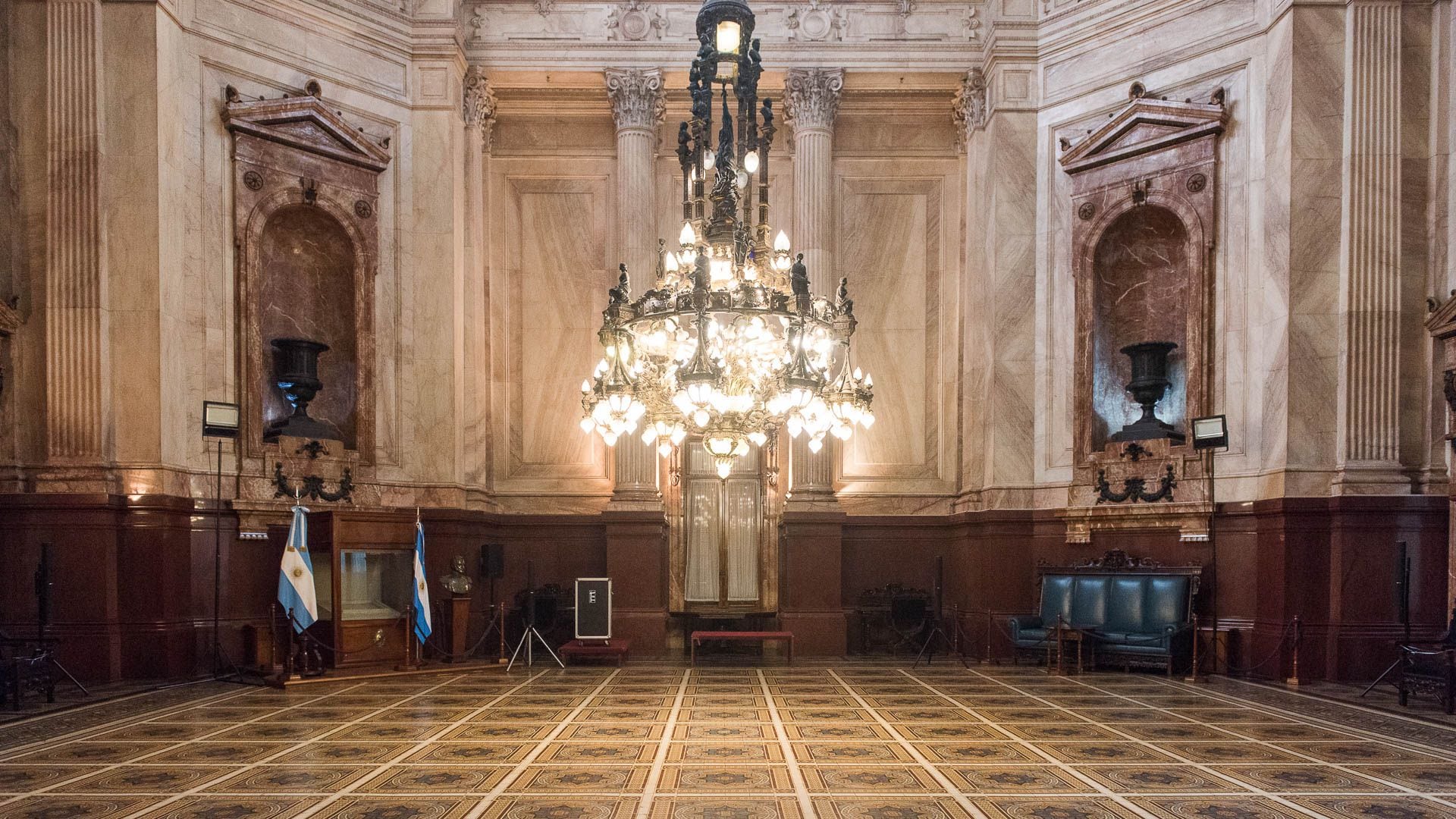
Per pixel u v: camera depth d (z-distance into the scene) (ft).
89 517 34.99
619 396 27.43
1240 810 19.48
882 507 50.65
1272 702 32.12
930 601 47.88
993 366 45.62
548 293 51.75
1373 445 36.14
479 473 47.09
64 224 36.09
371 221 44.01
